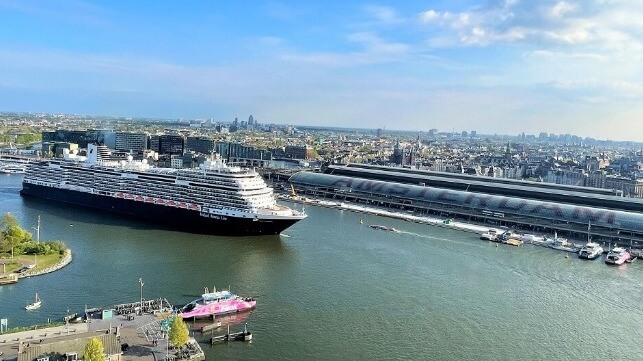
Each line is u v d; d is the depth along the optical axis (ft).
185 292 650.43
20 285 648.38
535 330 594.65
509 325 605.31
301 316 599.16
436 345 542.57
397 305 650.02
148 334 512.22
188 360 471.21
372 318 603.67
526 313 646.33
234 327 560.20
